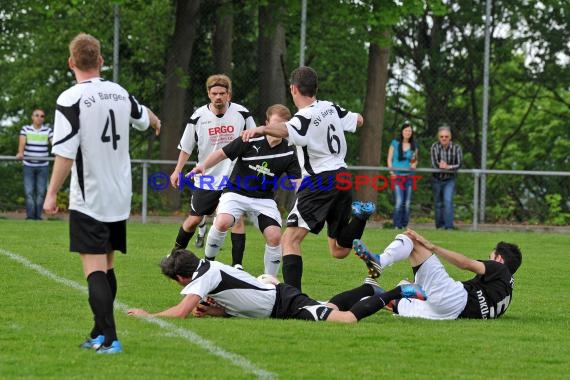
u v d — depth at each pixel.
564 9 53.56
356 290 19.09
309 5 46.81
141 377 13.77
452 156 43.00
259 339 16.61
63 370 14.09
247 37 47.50
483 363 15.50
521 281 26.97
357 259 30.28
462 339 17.39
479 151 52.62
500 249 20.69
